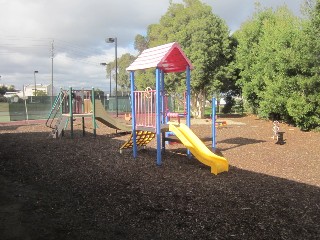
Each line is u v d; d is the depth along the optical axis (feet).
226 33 89.40
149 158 31.83
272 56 59.82
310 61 48.85
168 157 32.32
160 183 22.70
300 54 50.21
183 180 23.45
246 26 84.53
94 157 32.48
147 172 26.04
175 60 32.22
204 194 20.03
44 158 32.24
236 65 86.74
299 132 51.72
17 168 28.04
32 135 52.60
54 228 15.21
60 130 49.19
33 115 104.83
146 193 20.42
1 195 20.34
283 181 22.97
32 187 22.17
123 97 127.54
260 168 27.22
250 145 39.45
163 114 32.65
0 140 45.98
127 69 32.96
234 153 34.22
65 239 14.06
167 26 98.32
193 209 17.48
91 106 53.52
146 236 14.30
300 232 14.52
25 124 78.89
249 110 96.48
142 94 32.42
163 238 14.10
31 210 17.63
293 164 28.71
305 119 52.42
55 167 28.17
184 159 31.30
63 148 38.24
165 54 29.40
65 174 25.66
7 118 103.14
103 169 27.22
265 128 58.54
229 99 105.81
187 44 87.61
